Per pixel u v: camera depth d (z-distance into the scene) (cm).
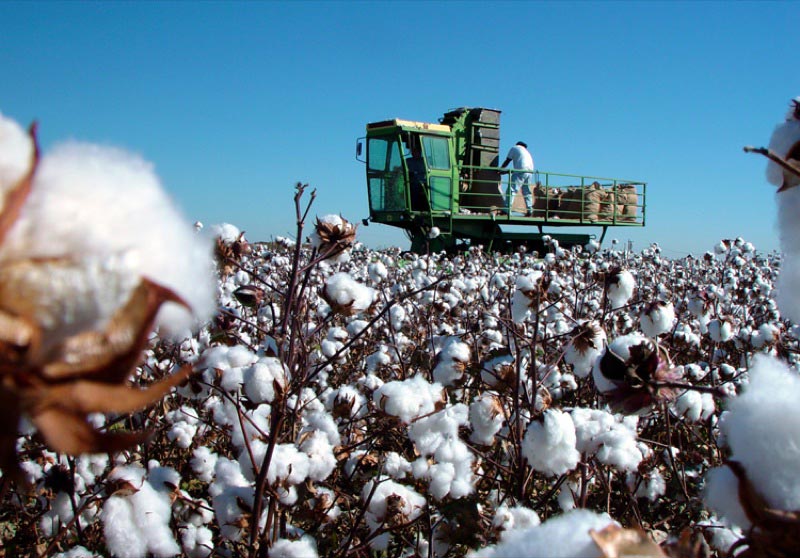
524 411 418
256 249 1178
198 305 39
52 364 36
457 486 307
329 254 373
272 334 374
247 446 288
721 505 81
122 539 254
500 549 59
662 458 434
